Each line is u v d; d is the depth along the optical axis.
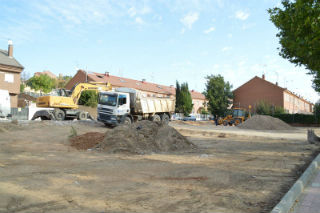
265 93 47.59
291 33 10.70
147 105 20.53
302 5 9.67
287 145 12.27
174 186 4.75
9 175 5.17
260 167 6.81
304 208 3.69
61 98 20.08
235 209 3.57
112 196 4.06
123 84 49.53
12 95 32.94
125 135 9.73
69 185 4.60
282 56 13.04
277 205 3.44
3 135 11.66
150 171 6.04
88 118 22.70
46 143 10.48
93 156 8.02
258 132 21.06
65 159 7.27
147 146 9.64
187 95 54.31
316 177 5.77
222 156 8.67
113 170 6.02
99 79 46.75
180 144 10.45
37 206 3.53
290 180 5.39
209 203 3.81
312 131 13.83
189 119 48.38
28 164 6.35
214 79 49.53
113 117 17.44
